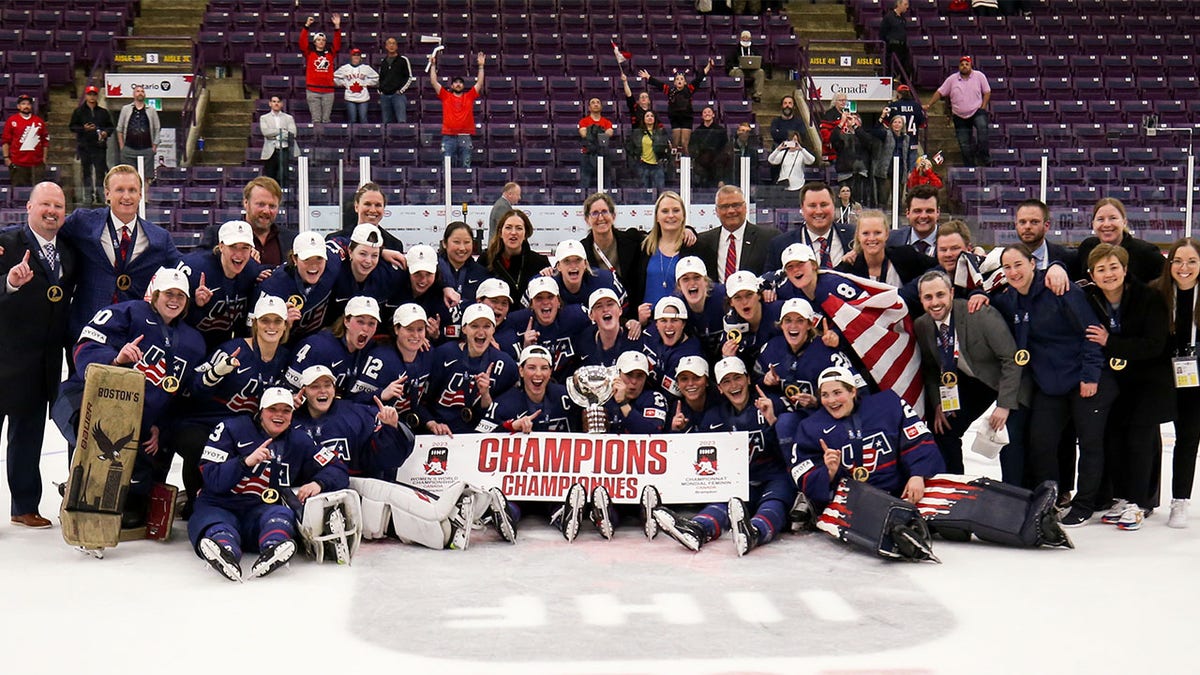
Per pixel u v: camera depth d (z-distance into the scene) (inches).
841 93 792.9
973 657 186.5
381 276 295.6
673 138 600.4
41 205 269.9
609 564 243.0
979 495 257.8
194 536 240.4
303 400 262.1
